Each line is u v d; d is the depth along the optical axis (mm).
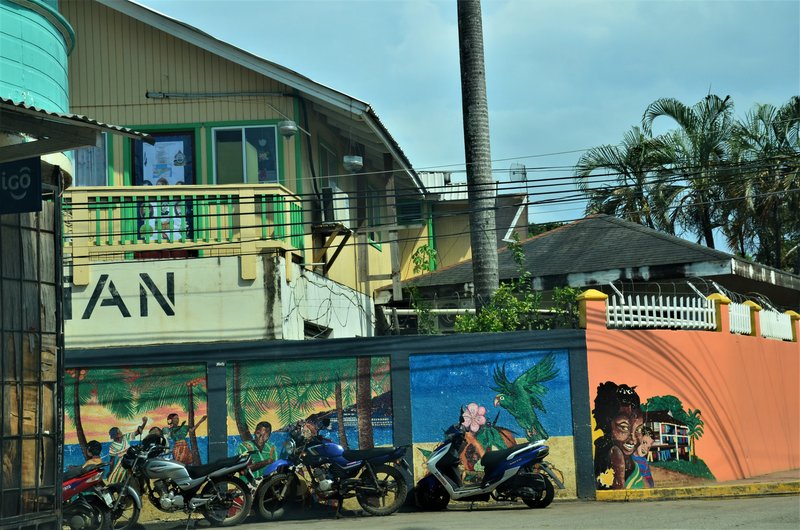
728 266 20250
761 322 19328
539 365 14977
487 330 16562
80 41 20750
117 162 20359
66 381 14609
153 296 15484
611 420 15117
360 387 14773
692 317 17016
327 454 13625
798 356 21234
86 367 14617
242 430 14617
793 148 29625
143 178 20344
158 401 14641
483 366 14922
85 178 20281
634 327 15852
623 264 21344
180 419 14609
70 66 20672
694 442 16109
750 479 17016
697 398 16406
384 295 22328
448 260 29891
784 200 29594
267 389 14719
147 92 20547
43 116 9336
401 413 14711
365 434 14695
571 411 14898
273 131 20312
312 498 14141
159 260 15555
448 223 30078
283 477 13688
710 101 30891
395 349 14867
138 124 20500
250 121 20375
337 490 13531
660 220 30531
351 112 20000
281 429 14641
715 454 16562
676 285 22234
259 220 16156
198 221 16297
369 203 24547
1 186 9148
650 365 15758
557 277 21812
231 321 15445
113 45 20734
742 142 29938
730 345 17750
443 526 11664
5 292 10234
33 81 13109
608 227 23562
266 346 14789
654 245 21922
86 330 15375
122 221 16188
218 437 14570
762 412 18625
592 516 12195
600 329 15289
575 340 15062
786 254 32844
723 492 14633
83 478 12719
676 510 12617
